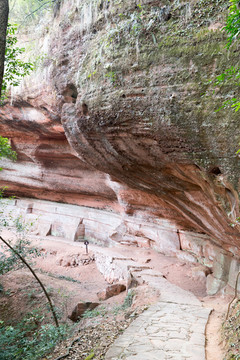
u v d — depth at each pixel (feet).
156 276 36.19
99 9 25.04
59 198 69.62
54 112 38.75
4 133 55.98
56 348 21.50
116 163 28.07
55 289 42.47
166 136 19.99
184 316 22.82
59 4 33.60
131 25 20.72
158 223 46.62
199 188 23.34
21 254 35.12
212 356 16.74
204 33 16.90
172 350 16.98
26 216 73.97
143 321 21.65
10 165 66.54
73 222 66.23
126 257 45.47
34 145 54.70
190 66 17.48
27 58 40.57
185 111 18.02
